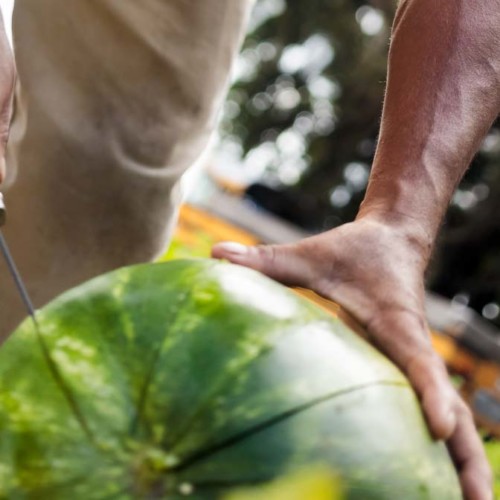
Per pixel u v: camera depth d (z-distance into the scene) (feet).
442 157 6.25
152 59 8.63
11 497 4.04
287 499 3.93
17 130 8.82
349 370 4.33
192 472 3.98
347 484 4.04
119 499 3.95
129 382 4.21
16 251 8.91
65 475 4.01
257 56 48.19
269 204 43.65
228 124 48.88
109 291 4.57
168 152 8.95
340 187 45.09
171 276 4.63
